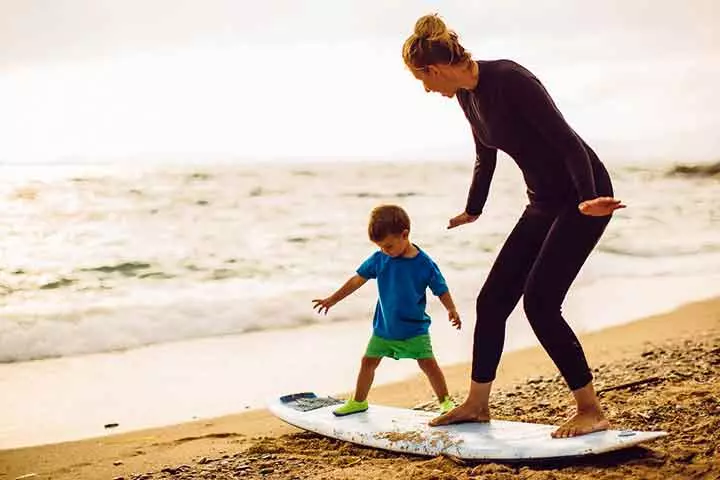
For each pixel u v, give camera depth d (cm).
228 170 2978
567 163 364
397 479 387
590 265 1202
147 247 1441
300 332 834
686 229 1518
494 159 440
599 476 369
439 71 381
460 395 602
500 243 1426
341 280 1127
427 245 1406
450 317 481
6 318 866
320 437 486
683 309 898
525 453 395
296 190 2434
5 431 541
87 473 458
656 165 2783
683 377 562
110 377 679
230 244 1470
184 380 666
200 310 920
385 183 2661
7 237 1546
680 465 377
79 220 1784
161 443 513
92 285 1102
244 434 529
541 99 367
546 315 394
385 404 585
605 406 491
